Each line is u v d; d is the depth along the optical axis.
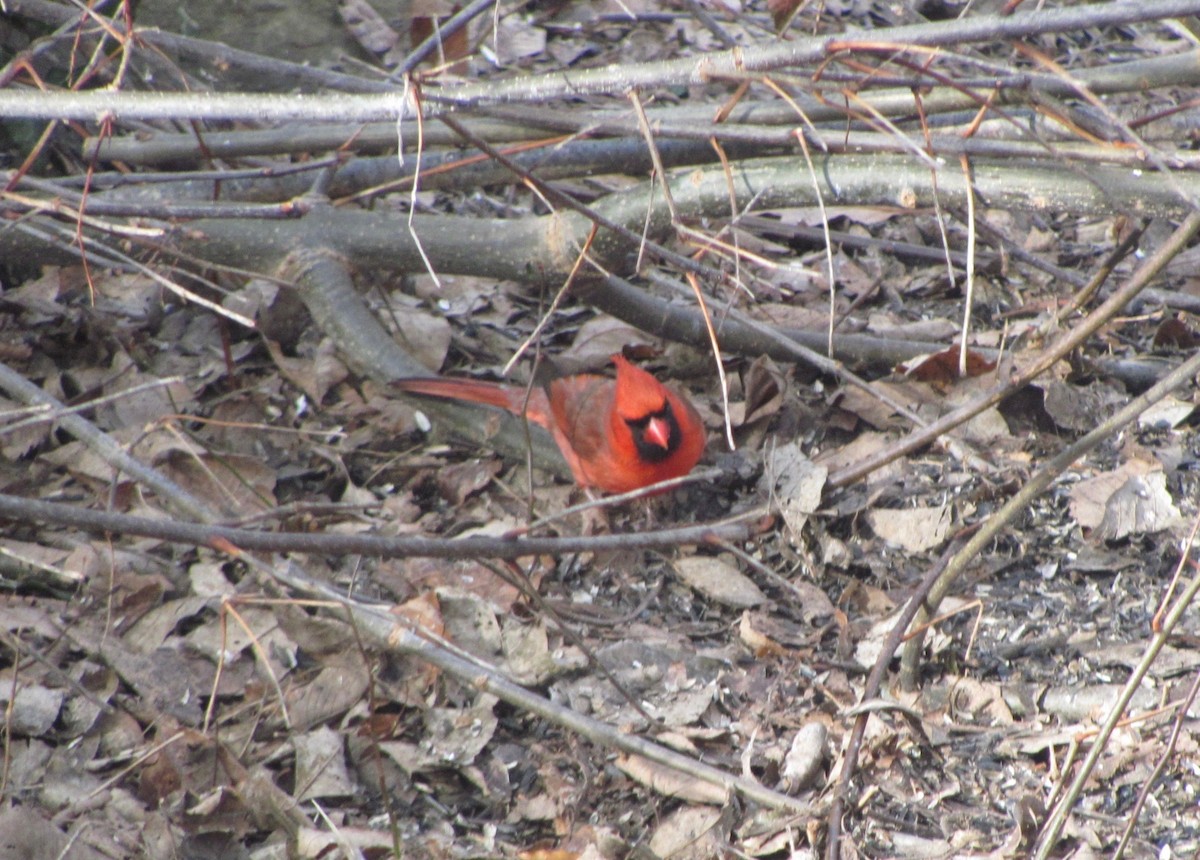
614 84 4.70
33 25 9.30
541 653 6.95
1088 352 9.59
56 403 6.15
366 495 8.16
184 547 7.51
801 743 6.38
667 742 6.51
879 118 4.64
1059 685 6.83
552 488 8.34
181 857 5.71
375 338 8.42
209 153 7.78
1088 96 4.41
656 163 4.79
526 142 7.86
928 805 6.21
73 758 6.17
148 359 9.05
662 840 6.02
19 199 5.27
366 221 8.51
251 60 7.39
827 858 5.71
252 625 6.95
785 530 7.84
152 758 6.13
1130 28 13.52
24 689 6.42
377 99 4.75
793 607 7.44
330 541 4.89
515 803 6.23
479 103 4.82
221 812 5.91
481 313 10.17
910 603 6.53
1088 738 6.39
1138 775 6.29
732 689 6.89
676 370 9.42
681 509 8.07
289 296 9.30
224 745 6.13
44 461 7.95
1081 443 6.40
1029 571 7.61
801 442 8.70
